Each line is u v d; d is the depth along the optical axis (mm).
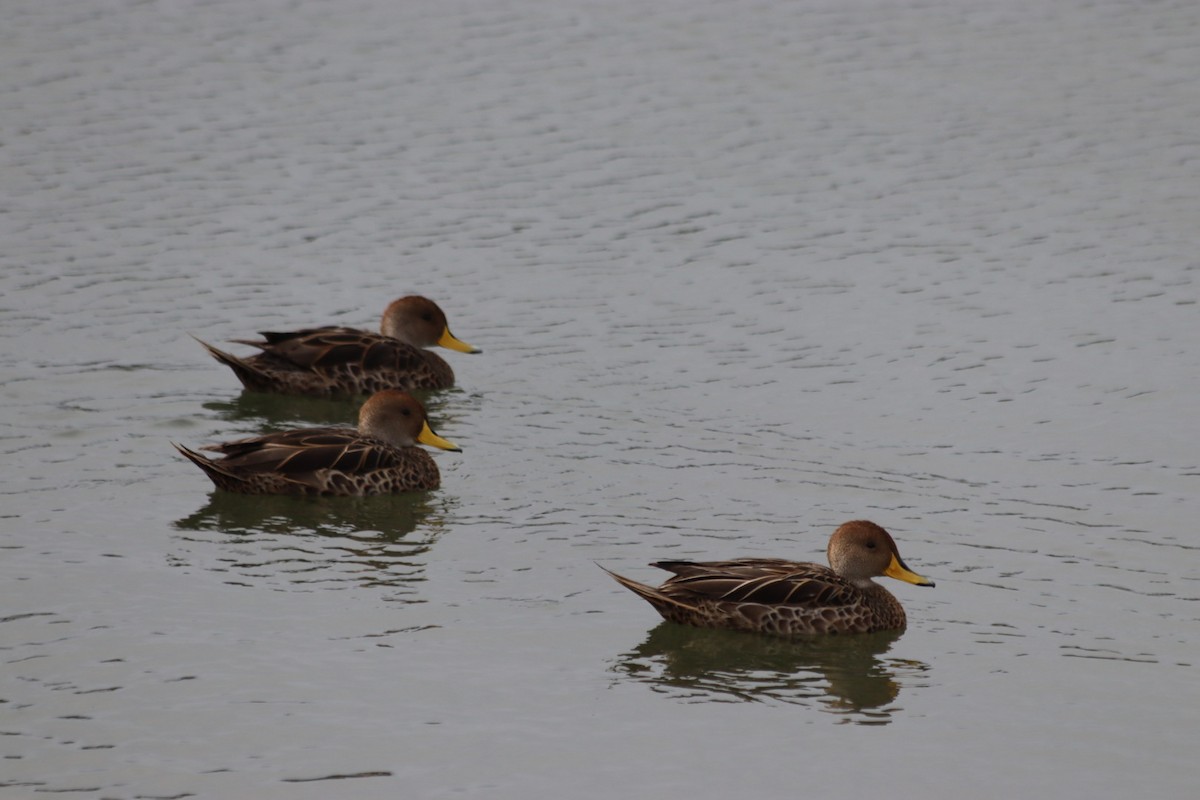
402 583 14812
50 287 23266
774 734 12336
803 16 37344
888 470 17516
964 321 22156
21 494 16672
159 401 19734
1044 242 25094
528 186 27750
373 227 25953
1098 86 32438
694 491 16984
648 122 30781
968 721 12539
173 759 11727
